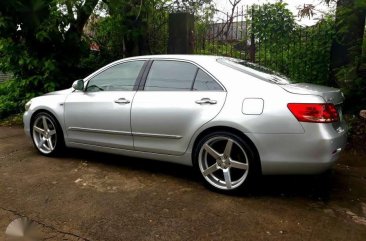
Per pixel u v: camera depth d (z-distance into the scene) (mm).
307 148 3307
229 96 3654
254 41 7805
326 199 3695
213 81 3826
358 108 6402
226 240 2854
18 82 8797
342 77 6480
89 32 9406
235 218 3217
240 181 3627
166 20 8664
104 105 4504
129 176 4336
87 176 4332
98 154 5297
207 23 8562
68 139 4953
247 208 3424
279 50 7559
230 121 3557
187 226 3064
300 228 3059
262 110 3449
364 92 6371
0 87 9672
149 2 8102
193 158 3906
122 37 8836
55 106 4980
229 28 8367
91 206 3457
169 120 3959
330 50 6984
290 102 3371
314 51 7188
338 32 6500
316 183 4145
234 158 3711
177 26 7938
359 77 6367
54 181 4156
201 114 3752
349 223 3166
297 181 4180
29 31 7621
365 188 4035
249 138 3488
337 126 3584
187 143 3891
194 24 8258
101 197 3680
